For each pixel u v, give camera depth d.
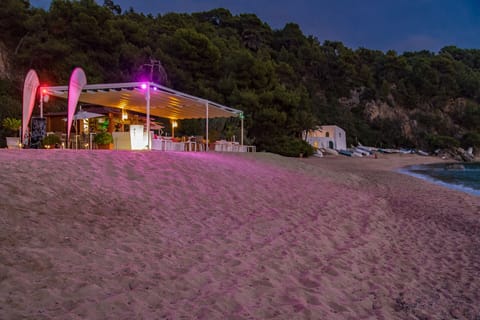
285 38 81.12
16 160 7.34
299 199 9.63
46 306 3.09
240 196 8.77
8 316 2.85
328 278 4.75
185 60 39.22
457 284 5.08
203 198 7.96
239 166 12.55
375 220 8.62
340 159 42.31
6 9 29.61
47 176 6.70
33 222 4.84
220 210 7.39
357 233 7.32
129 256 4.47
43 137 12.34
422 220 9.26
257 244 5.74
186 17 59.53
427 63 92.88
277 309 3.67
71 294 3.35
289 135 41.06
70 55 29.80
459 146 75.38
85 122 17.36
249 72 40.19
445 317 4.07
